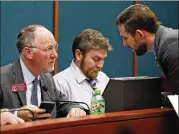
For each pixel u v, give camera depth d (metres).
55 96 3.63
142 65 8.36
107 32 7.84
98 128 2.30
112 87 2.85
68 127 2.16
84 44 3.96
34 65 3.37
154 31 2.97
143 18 2.95
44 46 3.35
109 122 2.36
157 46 2.85
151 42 2.99
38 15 6.87
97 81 4.30
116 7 7.93
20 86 3.28
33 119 2.70
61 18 7.18
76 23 7.40
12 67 3.39
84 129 2.23
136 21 2.96
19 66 3.40
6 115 2.49
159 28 2.91
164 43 2.75
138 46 3.06
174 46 2.69
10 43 6.52
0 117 2.45
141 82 2.86
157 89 2.96
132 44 3.07
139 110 2.69
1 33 6.41
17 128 1.96
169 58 2.70
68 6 7.27
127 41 3.09
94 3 7.63
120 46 8.02
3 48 6.44
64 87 4.09
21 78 3.34
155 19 2.97
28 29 3.41
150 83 2.91
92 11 7.62
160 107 2.91
